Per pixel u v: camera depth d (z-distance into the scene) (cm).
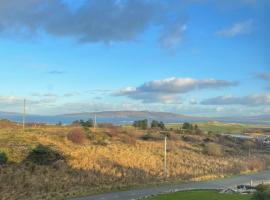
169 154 10850
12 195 5947
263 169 11281
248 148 14650
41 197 6112
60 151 8375
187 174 9162
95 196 6594
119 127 13488
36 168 7250
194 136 14838
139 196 6631
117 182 7594
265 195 4881
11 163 7156
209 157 11631
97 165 8231
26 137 8806
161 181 8194
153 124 16375
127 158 9344
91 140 10256
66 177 7219
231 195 5875
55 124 12612
